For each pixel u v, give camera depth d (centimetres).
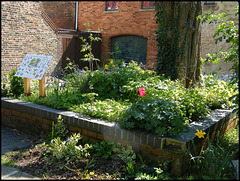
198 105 442
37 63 522
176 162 308
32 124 458
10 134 459
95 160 338
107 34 1376
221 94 541
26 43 1134
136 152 342
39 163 333
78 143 384
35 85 627
